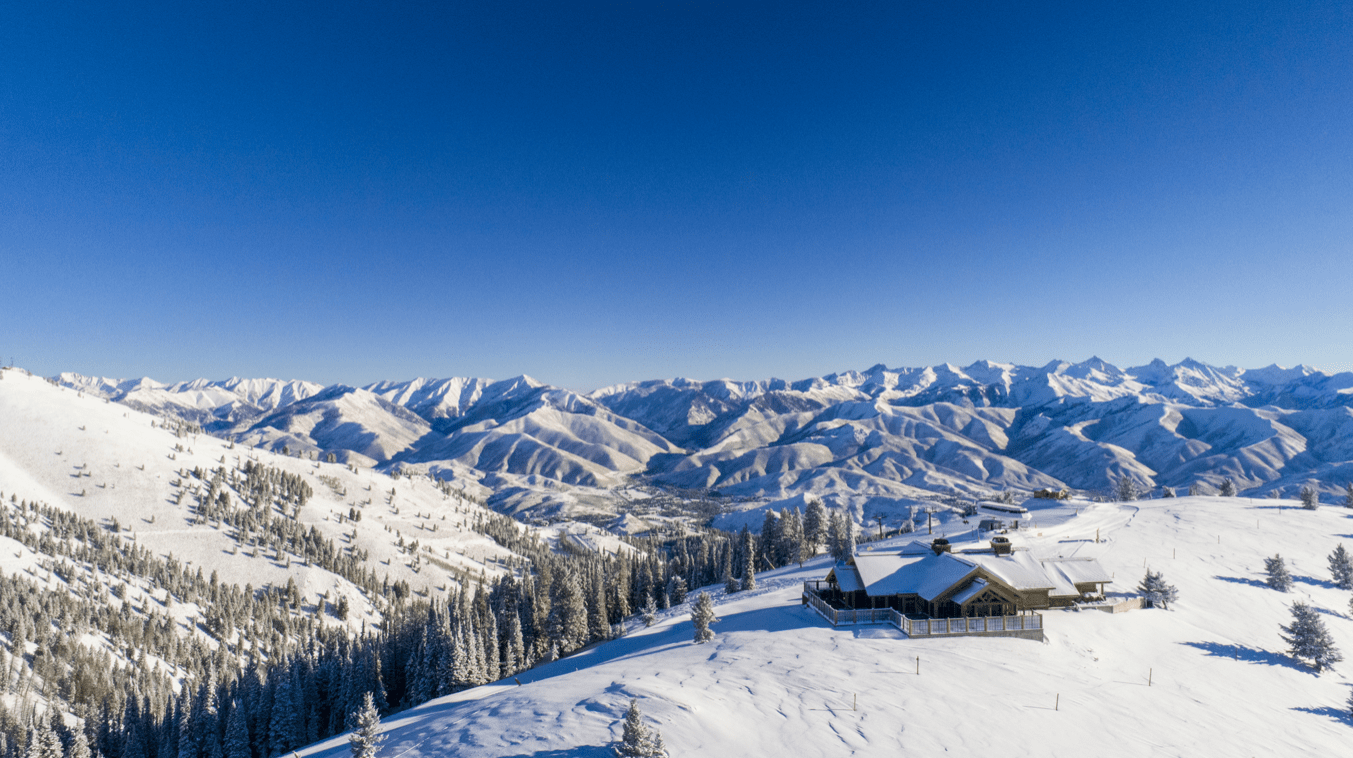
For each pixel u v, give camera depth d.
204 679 83.69
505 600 95.62
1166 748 32.06
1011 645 44.62
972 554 57.38
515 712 33.59
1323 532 92.25
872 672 38.44
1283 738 35.69
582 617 89.12
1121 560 74.94
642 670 41.44
